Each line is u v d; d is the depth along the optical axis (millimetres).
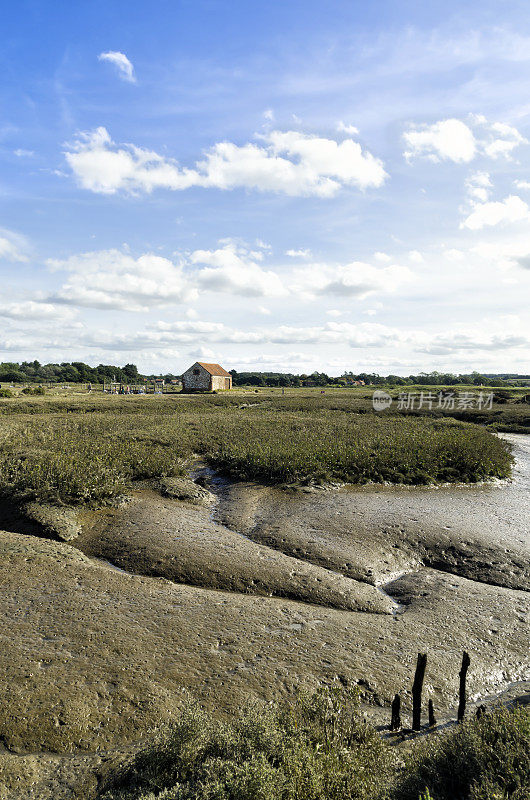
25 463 13945
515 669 5938
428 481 15906
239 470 16078
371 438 21219
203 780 3646
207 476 16250
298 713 4621
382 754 4051
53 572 8039
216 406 48406
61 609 6793
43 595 7215
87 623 6434
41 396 60531
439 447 19047
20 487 12133
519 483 16891
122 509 11656
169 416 33844
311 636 6395
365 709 5102
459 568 9172
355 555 9367
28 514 10828
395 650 6180
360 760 3891
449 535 10477
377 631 6645
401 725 4859
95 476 12820
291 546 9773
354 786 3562
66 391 80875
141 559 9016
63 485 12188
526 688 5562
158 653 5816
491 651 6281
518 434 34562
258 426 26562
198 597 7457
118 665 5543
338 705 4527
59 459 14125
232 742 4023
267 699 5086
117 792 3832
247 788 3355
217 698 5066
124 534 10141
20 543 9219
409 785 3598
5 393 58938
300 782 3479
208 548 9422
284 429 25094
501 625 6961
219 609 7051
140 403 47969
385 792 3549
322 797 3426
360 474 15875
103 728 4656
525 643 6504
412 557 9609
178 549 9344
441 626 6863
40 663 5508
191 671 5504
